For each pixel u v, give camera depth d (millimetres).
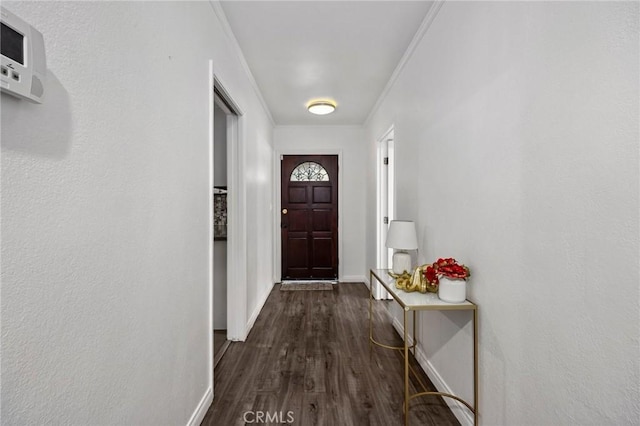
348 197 4891
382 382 2027
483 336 1437
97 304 859
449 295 1537
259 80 3139
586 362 895
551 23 1018
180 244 1398
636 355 761
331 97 3637
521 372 1174
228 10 1996
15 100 626
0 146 601
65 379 753
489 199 1386
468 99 1572
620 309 798
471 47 1539
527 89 1133
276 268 4836
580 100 910
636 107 755
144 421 1092
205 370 1712
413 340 2328
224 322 2988
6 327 617
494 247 1350
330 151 4863
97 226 859
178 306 1376
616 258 806
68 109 754
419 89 2289
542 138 1062
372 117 4184
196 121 1592
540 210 1073
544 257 1054
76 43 777
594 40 863
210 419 1662
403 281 1888
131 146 1015
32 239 667
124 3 979
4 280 612
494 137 1345
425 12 2035
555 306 1008
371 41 2389
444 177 1858
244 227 2693
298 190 4926
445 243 1845
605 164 834
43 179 691
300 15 2061
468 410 1558
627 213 778
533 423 1106
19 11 623
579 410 918
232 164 2666
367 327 3004
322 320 3191
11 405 628
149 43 1129
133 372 1026
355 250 4895
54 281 721
